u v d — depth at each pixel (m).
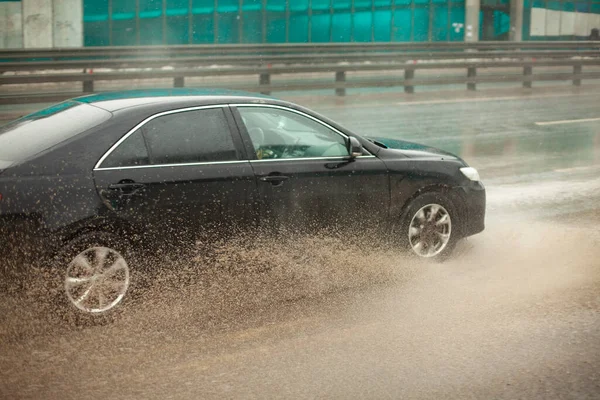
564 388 9.29
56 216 10.45
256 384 9.28
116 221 10.86
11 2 51.22
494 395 9.09
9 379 9.26
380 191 13.25
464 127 33.66
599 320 11.56
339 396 9.00
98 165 10.87
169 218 11.27
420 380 9.47
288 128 12.59
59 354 10.00
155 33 56.31
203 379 9.39
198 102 11.91
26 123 11.75
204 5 58.06
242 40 59.91
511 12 70.81
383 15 65.44
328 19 63.22
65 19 52.84
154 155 11.30
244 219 11.92
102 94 12.73
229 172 11.77
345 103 41.00
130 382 9.27
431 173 13.87
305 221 12.53
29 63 34.50
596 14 77.62
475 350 10.42
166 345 10.38
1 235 10.17
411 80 45.81
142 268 11.16
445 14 67.81
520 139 30.69
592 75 53.03
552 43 51.28
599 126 34.91
